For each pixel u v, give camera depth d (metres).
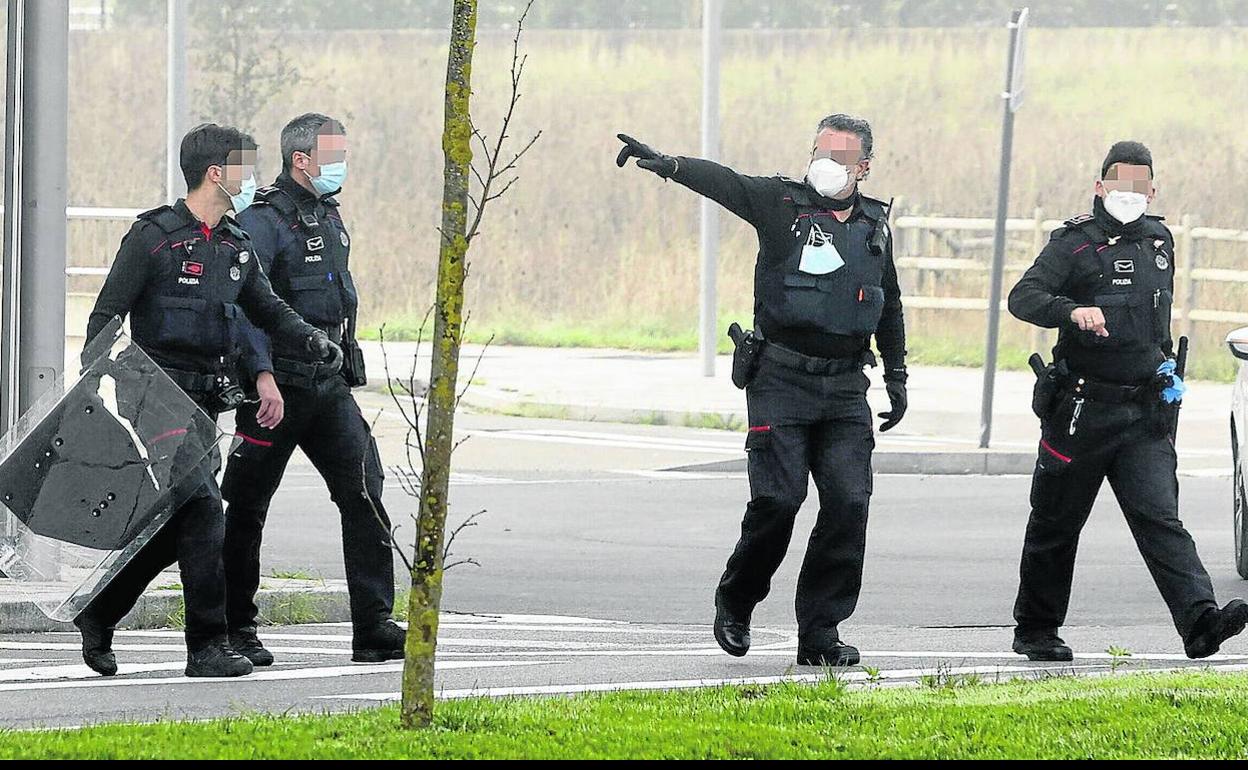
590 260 111.75
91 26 139.50
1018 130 119.88
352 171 119.62
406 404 77.50
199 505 28.16
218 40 115.31
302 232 29.62
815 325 29.19
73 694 26.73
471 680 28.11
